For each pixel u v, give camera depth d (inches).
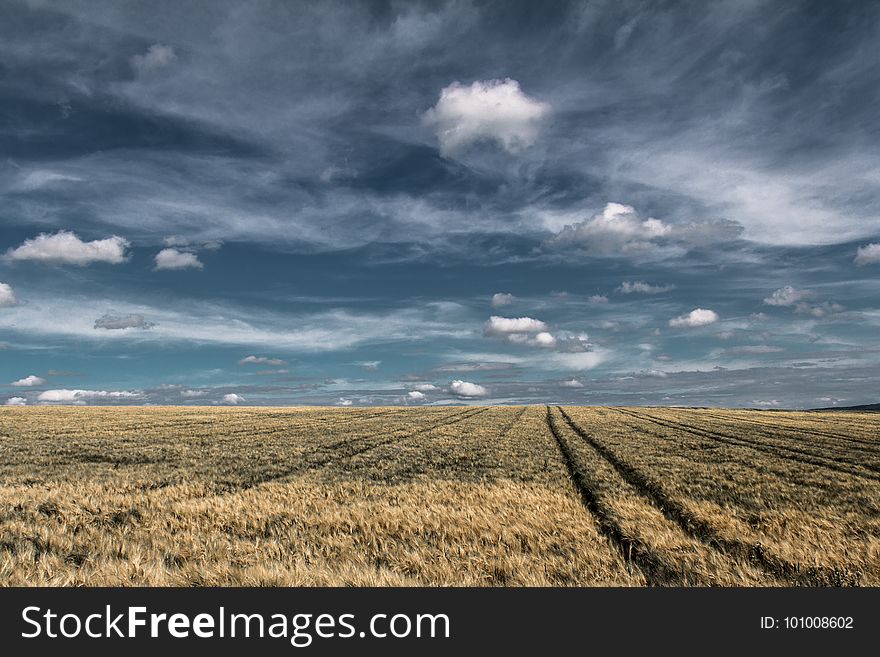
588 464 866.8
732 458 967.0
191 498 561.0
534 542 380.2
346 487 641.0
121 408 2896.2
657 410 3577.8
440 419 2226.9
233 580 310.7
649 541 383.6
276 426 1739.7
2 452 1019.3
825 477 746.2
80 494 572.4
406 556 350.9
